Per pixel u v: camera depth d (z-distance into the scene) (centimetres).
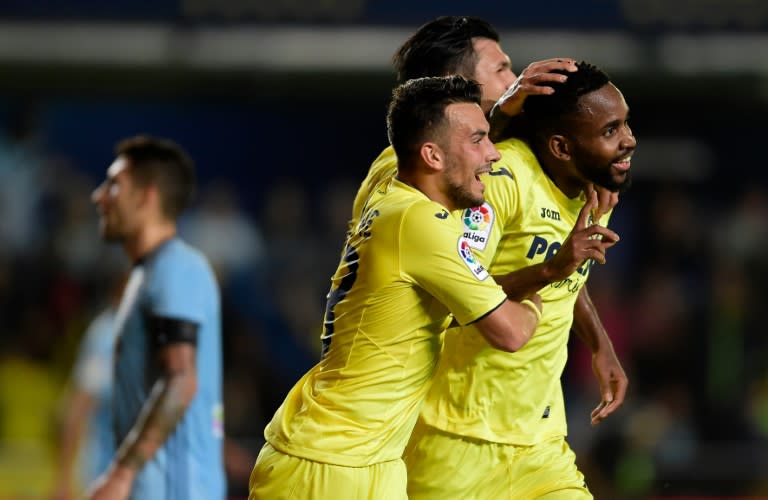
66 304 1650
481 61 672
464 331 660
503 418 671
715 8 1659
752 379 1608
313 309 1752
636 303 1673
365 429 604
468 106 596
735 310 1653
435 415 671
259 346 1512
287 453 609
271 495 613
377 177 657
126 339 793
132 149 825
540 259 645
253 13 1650
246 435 1424
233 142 1998
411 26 1647
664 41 1648
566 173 635
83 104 1959
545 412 686
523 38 1636
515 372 662
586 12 1650
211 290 805
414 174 603
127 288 818
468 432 666
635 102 1748
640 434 1309
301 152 2009
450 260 586
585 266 657
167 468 776
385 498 611
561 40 1638
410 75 683
